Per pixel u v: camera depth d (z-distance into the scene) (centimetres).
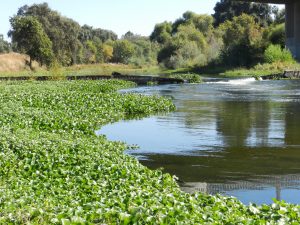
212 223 737
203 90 4166
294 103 2920
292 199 1071
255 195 1101
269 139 1728
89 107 2497
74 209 802
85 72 6956
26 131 1609
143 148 1611
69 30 9206
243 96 3488
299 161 1409
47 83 4338
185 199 909
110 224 741
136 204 830
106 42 11800
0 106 2178
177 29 11950
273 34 8200
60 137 1577
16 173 1132
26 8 9225
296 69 6372
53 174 1122
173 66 9019
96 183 1045
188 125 2084
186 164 1392
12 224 739
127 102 2686
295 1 7444
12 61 7706
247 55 7762
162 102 2806
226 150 1562
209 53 8894
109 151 1440
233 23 9694
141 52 11125
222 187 1163
